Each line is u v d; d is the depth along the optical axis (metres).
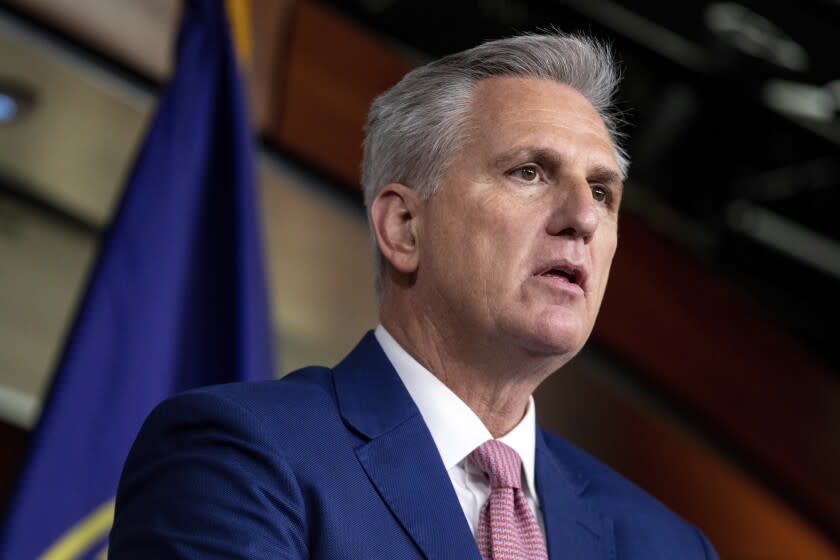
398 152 2.89
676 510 10.49
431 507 2.38
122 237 4.57
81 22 6.82
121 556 2.23
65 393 4.38
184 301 4.62
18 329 8.79
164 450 2.36
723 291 10.49
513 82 2.85
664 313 10.18
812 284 10.67
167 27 7.08
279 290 9.02
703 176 10.18
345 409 2.55
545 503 2.65
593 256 2.72
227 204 4.75
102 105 7.21
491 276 2.62
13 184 8.45
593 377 10.02
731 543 10.73
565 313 2.58
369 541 2.27
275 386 2.53
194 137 4.75
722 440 10.56
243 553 2.13
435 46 8.62
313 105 7.96
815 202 10.51
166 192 4.66
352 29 8.20
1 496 8.48
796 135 10.25
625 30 9.55
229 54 4.88
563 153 2.71
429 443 2.52
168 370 4.53
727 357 10.52
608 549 2.69
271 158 7.89
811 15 10.10
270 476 2.25
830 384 10.95
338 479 2.34
